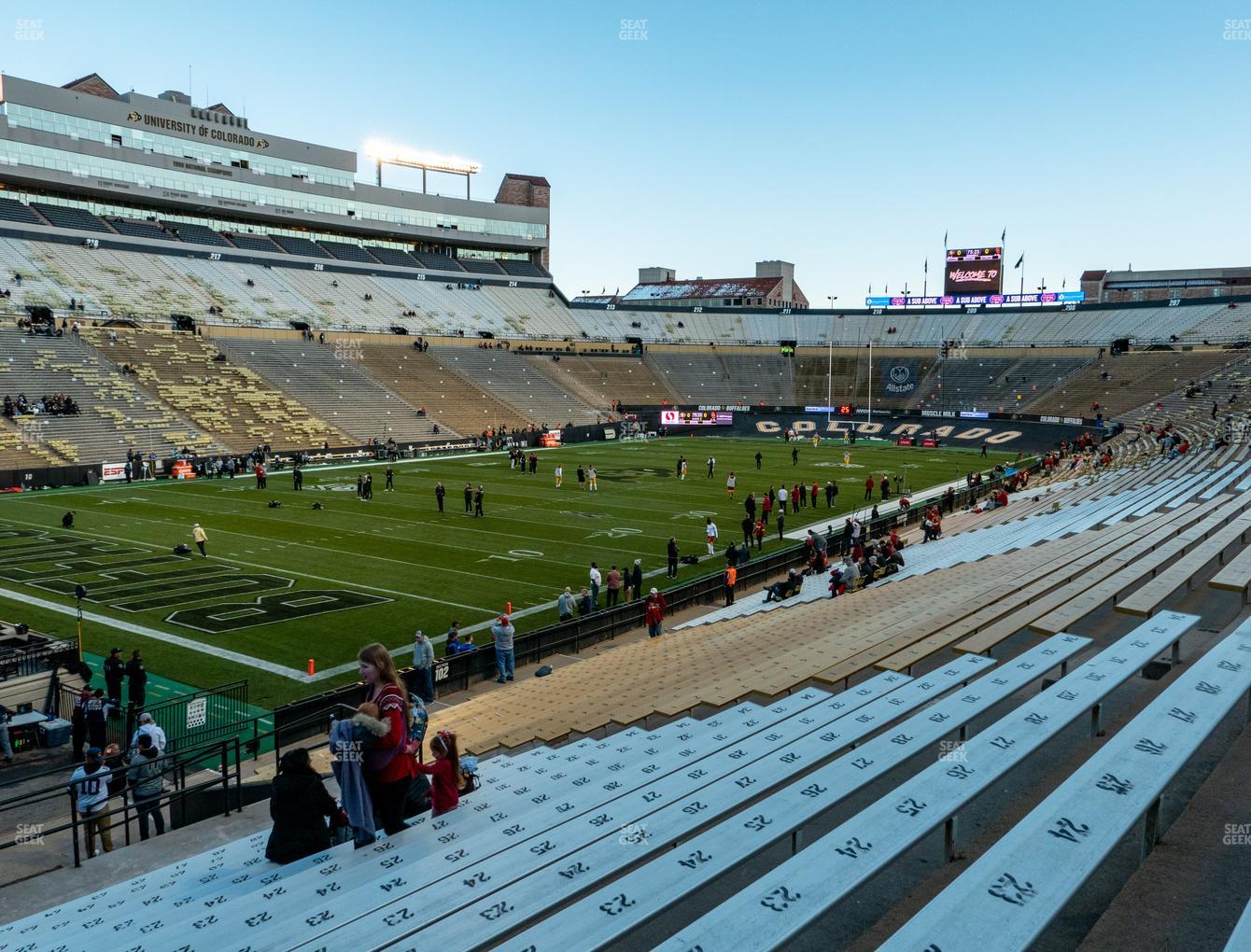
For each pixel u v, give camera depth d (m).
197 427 60.72
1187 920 4.25
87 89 88.19
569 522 39.06
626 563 31.27
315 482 51.62
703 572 30.16
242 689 18.56
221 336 75.69
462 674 18.58
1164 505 23.00
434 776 7.08
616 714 11.67
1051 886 4.05
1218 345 88.12
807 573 28.25
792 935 3.97
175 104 85.19
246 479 52.72
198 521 38.12
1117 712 7.51
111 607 24.72
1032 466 61.22
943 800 5.12
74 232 78.06
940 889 5.09
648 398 97.38
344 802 6.21
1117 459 51.25
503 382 88.25
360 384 76.94
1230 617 10.33
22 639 18.78
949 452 74.81
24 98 76.00
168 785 11.82
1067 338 100.75
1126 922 4.27
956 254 107.31
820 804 5.52
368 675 6.35
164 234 84.38
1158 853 4.91
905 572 23.20
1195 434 56.16
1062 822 4.55
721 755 7.48
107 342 66.75
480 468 59.69
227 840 9.76
